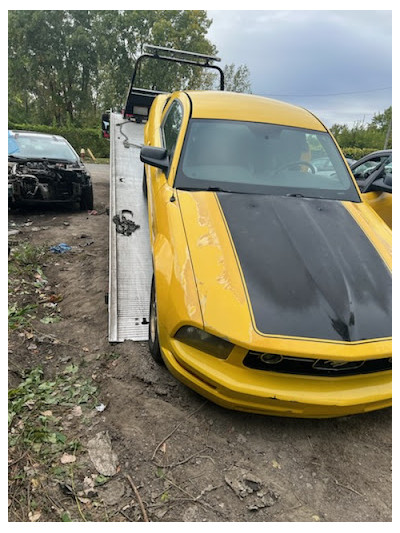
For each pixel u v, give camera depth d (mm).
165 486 2234
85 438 2529
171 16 39719
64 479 2260
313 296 2455
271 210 3062
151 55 7781
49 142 7809
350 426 2754
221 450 2469
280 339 2238
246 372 2326
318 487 2295
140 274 4000
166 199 3172
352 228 3088
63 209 7812
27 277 4754
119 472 2316
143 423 2629
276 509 2156
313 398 2309
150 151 3477
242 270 2543
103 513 2094
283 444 2549
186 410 2744
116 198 5305
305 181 3502
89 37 43781
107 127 9750
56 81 46344
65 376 3098
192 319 2385
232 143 3543
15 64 44156
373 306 2510
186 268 2604
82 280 4734
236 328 2281
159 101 5391
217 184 3283
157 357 3053
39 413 2713
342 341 2293
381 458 2518
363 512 2172
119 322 3512
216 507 2141
